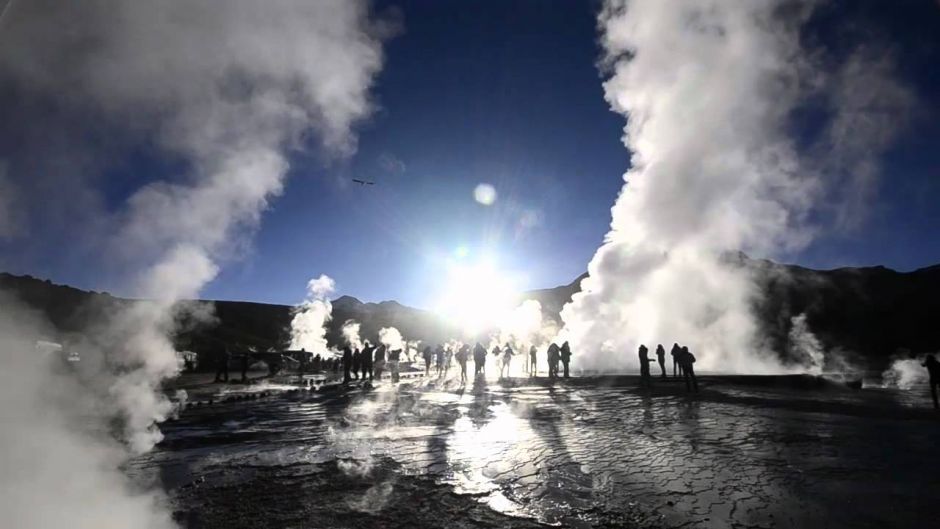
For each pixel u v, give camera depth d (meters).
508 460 7.53
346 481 6.43
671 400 14.98
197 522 4.95
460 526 4.87
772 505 5.41
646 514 5.18
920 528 4.74
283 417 12.48
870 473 6.62
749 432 9.60
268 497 5.75
